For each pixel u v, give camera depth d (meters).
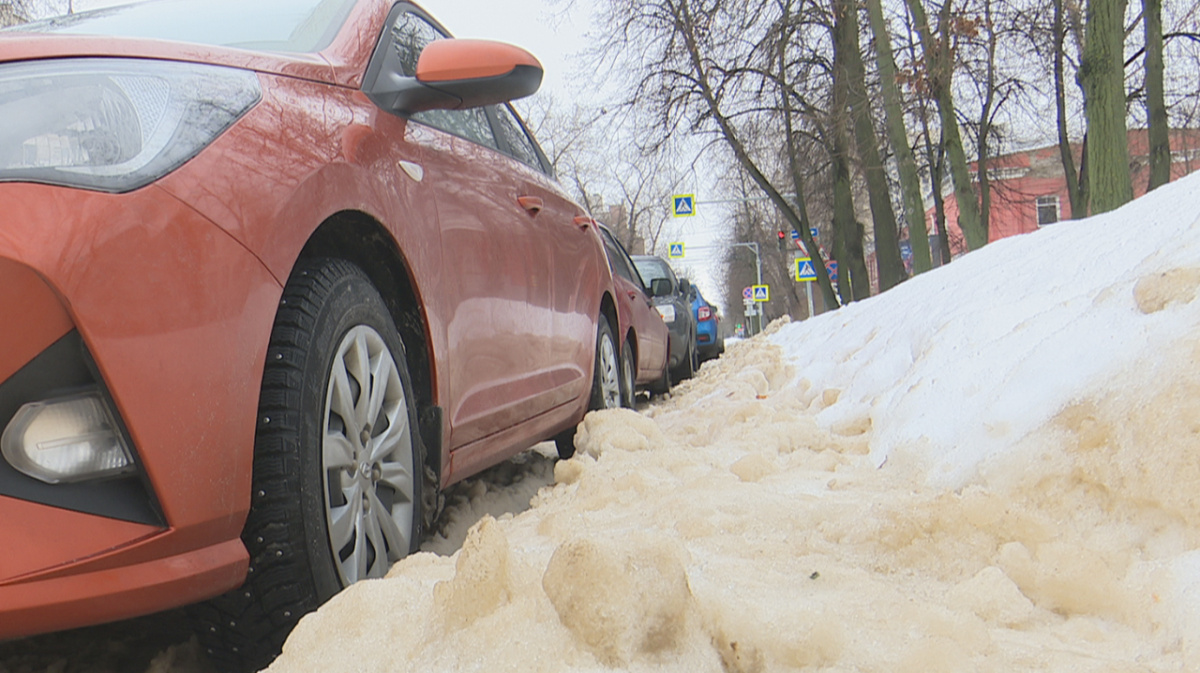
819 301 59.66
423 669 1.33
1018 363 2.58
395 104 2.59
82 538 1.44
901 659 1.41
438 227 2.54
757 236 48.88
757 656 1.42
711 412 4.73
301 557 1.73
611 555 1.36
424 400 2.44
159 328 1.52
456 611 1.38
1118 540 1.85
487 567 1.40
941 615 1.57
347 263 2.09
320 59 2.40
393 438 2.20
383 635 1.43
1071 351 2.39
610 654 1.30
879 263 17.97
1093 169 11.04
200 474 1.56
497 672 1.28
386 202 2.24
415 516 2.30
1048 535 1.90
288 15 2.71
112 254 1.48
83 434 1.47
